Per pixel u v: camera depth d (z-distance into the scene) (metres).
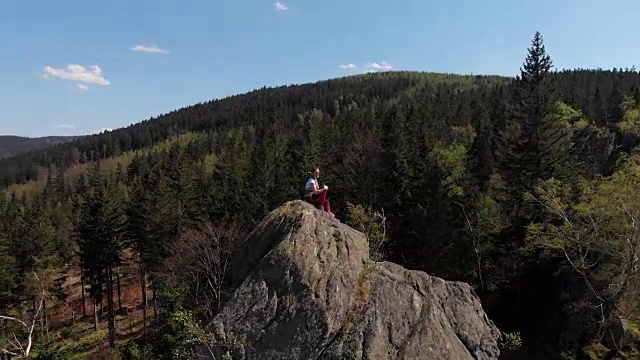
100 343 50.28
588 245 30.77
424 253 39.94
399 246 42.81
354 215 36.12
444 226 39.94
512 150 43.97
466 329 18.02
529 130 43.16
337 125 80.94
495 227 40.84
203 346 15.85
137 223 51.44
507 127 49.16
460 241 40.62
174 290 39.09
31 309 53.44
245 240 18.38
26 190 143.25
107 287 55.94
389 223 43.84
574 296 34.00
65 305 65.06
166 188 53.28
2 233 54.97
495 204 42.88
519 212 40.88
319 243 16.94
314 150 57.28
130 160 156.50
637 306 31.05
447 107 96.00
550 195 33.38
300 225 17.14
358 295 16.45
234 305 16.06
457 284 19.78
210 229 40.44
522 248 35.34
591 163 48.62
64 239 74.69
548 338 34.53
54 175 157.00
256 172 55.03
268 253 16.73
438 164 42.06
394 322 16.09
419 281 18.22
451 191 43.16
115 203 54.16
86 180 130.50
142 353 31.45
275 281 16.22
